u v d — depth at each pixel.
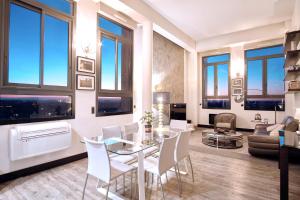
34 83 2.93
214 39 6.95
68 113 3.41
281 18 5.27
